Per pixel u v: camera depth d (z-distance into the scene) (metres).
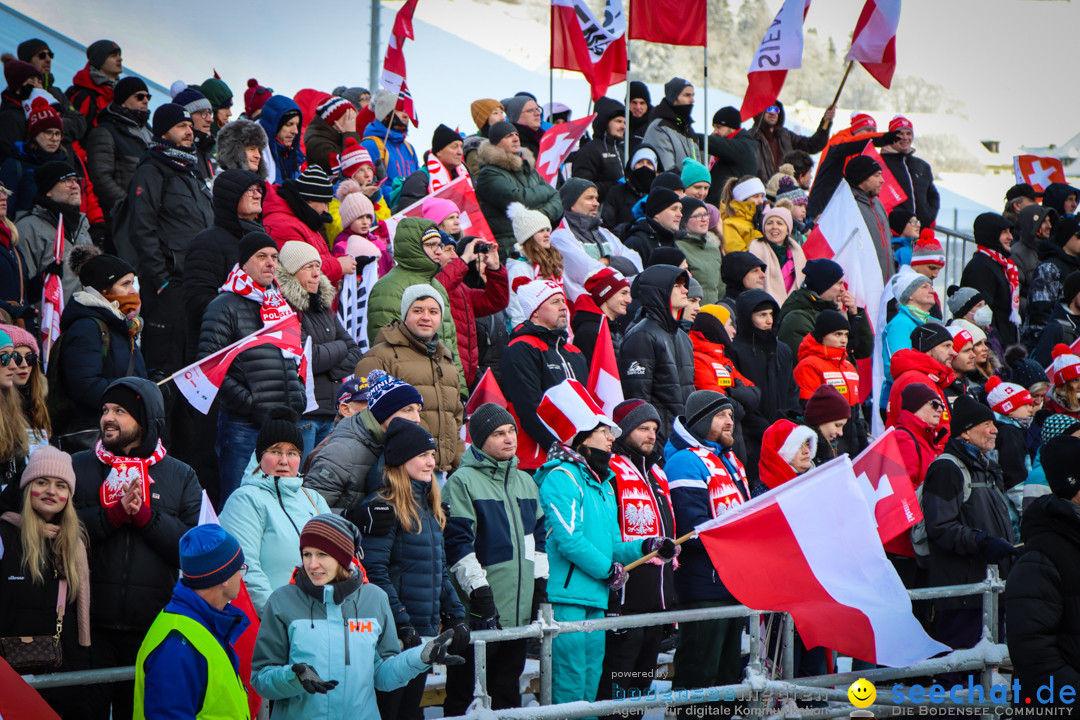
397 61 47.06
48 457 17.77
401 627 18.44
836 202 42.25
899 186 47.38
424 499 19.84
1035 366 35.72
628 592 22.72
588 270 33.47
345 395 23.84
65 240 30.12
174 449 28.11
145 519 18.72
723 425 25.39
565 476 22.22
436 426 24.39
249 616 18.22
